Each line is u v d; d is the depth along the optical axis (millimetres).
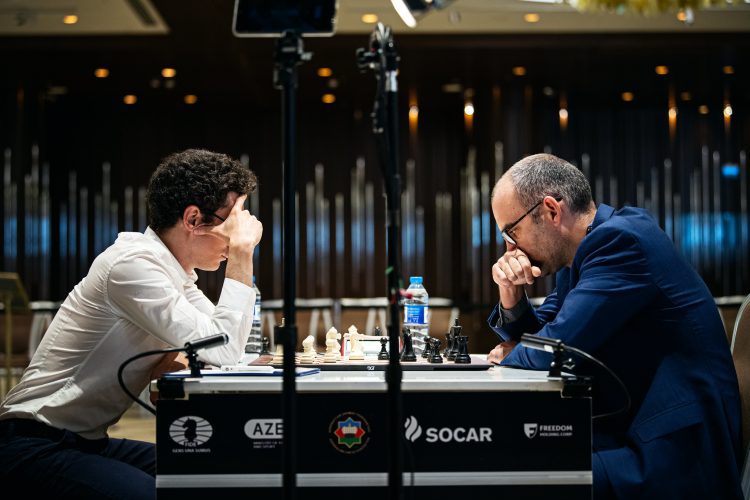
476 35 7555
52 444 1791
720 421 1758
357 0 6594
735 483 1726
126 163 9805
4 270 9312
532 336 1649
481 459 1570
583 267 1908
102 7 6762
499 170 9328
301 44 1465
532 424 1578
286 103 1449
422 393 1572
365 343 2125
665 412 1760
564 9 6891
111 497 1725
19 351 6590
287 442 1406
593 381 1878
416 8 2219
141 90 9266
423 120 9938
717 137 9656
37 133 9539
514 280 2076
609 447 1815
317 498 1554
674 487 1694
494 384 1569
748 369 2047
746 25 7332
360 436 1562
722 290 9578
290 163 1438
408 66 8344
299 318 6852
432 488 1563
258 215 9930
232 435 1558
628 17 7117
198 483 1553
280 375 1630
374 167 9984
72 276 9664
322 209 9969
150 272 1867
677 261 1902
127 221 9773
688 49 7668
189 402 1562
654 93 9344
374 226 9969
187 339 1834
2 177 9258
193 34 7234
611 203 9539
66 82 8930
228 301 1909
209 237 1982
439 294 9828
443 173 9891
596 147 9547
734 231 9602
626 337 1876
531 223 2025
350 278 9930
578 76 8727
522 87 9250
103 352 1875
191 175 1948
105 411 1897
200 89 9172
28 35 7488
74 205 9703
